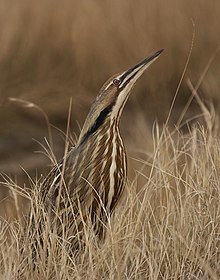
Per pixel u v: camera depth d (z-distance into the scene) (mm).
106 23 42406
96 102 18875
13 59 42062
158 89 40625
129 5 42969
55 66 41875
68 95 40594
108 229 17594
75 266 16719
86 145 18641
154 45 41938
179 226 17812
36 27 42625
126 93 18906
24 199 24484
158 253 17422
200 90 40125
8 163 35688
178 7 43156
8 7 43250
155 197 19094
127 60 41812
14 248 17812
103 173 18516
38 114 39812
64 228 17891
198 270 17391
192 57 41812
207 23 42906
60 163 19047
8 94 40500
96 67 41719
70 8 42875
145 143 31938
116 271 16828
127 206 18891
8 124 39188
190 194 18406
